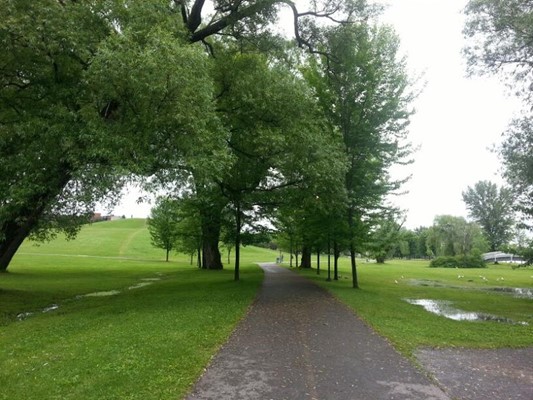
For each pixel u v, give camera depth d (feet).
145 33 40.50
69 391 18.38
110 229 314.96
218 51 64.08
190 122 38.96
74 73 44.11
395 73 65.67
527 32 48.91
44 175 40.40
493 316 44.55
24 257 157.89
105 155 36.40
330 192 58.03
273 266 155.02
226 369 21.52
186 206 86.74
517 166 55.11
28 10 37.63
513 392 19.08
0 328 36.70
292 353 24.64
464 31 53.21
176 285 71.82
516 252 66.33
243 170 64.59
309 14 65.41
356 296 53.11
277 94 54.08
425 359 24.34
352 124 65.98
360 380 20.21
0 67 41.98
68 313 43.37
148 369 20.97
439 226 261.24
